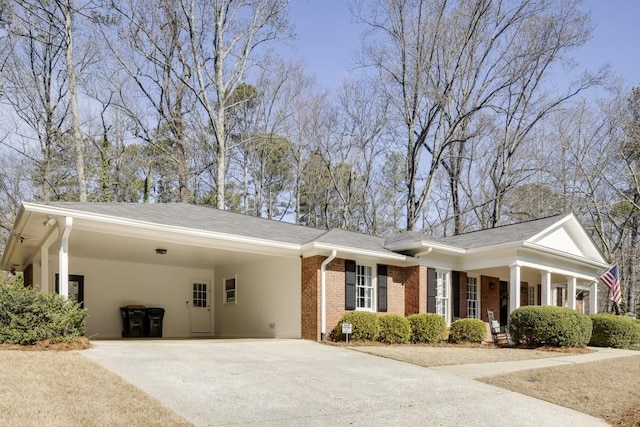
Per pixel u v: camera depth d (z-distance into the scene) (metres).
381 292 15.86
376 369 9.92
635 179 30.09
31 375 7.31
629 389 9.16
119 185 31.48
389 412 7.00
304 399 7.38
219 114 27.50
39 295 10.07
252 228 14.88
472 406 7.55
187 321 18.22
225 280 18.53
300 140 36.69
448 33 28.09
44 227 11.89
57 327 10.02
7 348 9.37
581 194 33.22
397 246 16.55
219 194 26.84
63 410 5.95
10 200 29.64
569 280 20.17
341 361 10.66
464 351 13.13
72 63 24.42
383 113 35.78
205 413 6.39
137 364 8.96
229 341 13.72
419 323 15.07
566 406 7.96
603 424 7.18
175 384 7.70
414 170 30.31
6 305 9.72
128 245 13.70
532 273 20.42
